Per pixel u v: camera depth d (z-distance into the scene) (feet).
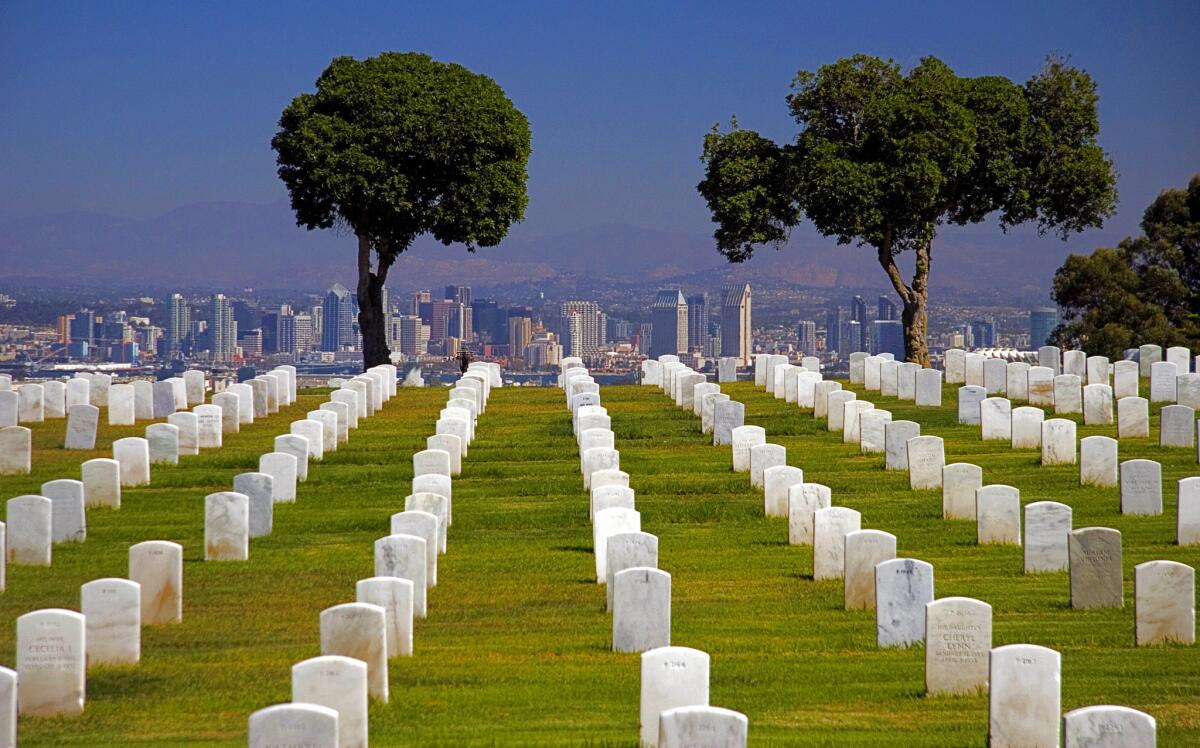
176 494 118.11
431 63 225.35
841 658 67.26
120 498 114.21
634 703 59.57
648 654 53.31
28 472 125.29
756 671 64.85
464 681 63.16
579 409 145.89
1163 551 91.50
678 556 95.14
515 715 57.88
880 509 109.50
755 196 225.76
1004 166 220.64
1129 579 83.87
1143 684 61.05
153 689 61.82
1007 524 95.20
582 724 56.39
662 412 172.24
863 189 213.66
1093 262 288.10
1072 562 76.23
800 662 66.64
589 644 70.49
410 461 137.49
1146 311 278.87
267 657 67.92
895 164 215.92
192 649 69.62
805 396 173.47
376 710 58.44
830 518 86.12
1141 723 46.19
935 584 83.20
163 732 55.62
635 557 78.43
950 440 143.64
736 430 128.67
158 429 130.82
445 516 97.91
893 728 55.88
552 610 79.25
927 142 212.43
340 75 218.38
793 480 108.99
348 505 115.03
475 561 93.97
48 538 89.61
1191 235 286.25
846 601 78.33
